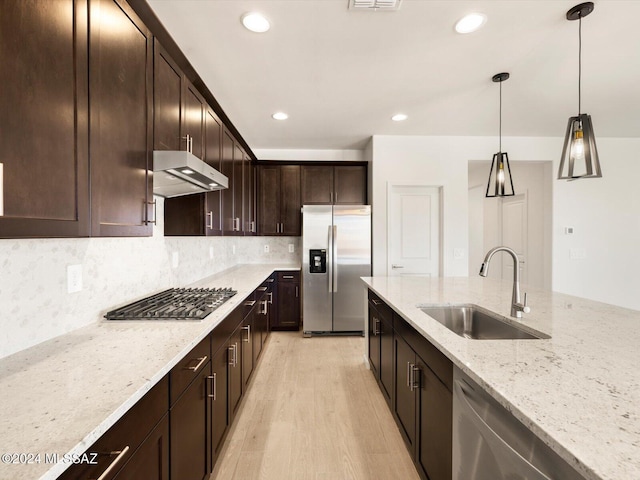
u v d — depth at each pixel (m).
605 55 2.21
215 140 2.53
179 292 2.21
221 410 1.73
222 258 3.78
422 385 1.52
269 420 2.18
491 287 2.50
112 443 0.77
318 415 2.24
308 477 1.67
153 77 1.51
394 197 4.09
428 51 2.14
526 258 4.49
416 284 2.65
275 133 3.88
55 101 0.89
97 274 1.55
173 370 1.12
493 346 1.17
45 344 1.21
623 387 0.85
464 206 4.04
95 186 1.07
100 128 1.10
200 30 1.90
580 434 0.64
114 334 1.33
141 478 0.91
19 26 0.77
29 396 0.82
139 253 1.96
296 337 4.00
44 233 0.85
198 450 1.38
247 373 2.46
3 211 0.73
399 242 4.09
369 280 2.89
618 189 4.08
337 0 1.66
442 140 4.00
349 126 3.64
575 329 1.38
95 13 1.07
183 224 2.30
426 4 1.70
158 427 1.01
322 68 2.35
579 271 4.06
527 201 4.48
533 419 0.70
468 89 2.71
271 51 2.13
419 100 2.93
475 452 1.02
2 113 0.73
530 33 1.96
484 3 1.70
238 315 2.14
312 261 4.04
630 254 4.08
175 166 1.50
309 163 4.29
